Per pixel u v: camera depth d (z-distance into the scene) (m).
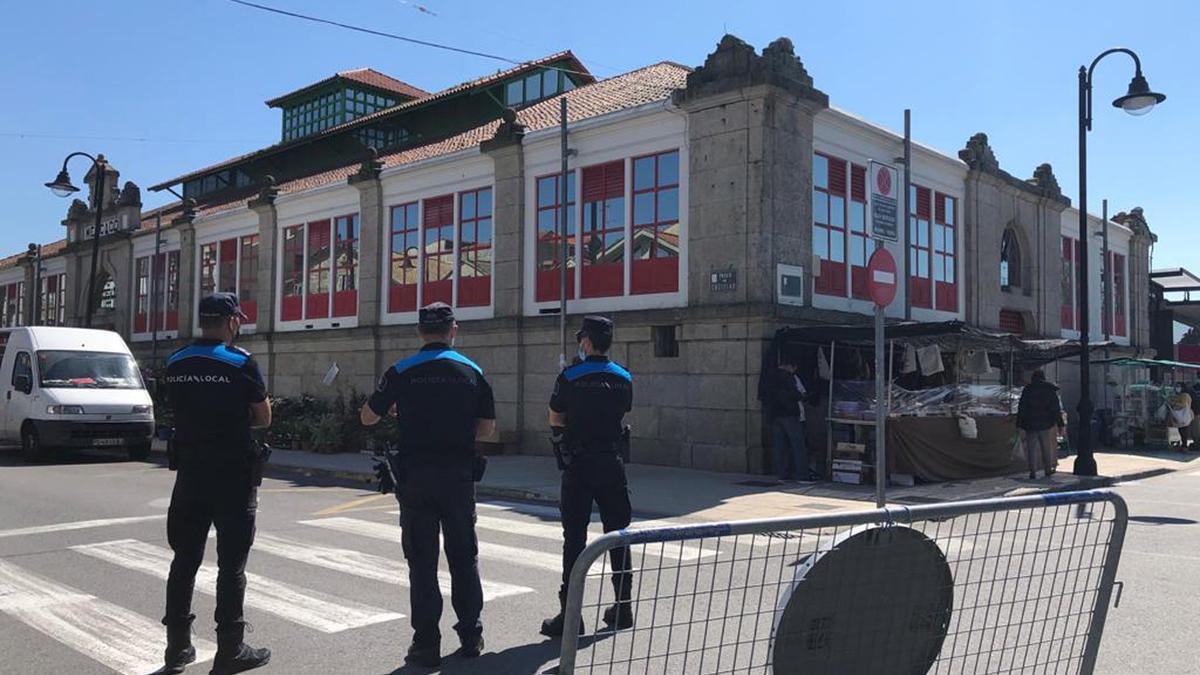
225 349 5.02
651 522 10.00
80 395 17.55
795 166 15.50
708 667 4.80
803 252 15.58
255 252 26.78
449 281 20.38
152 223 33.62
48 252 39.47
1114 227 27.92
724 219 15.21
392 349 21.80
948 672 3.89
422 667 5.09
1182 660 5.24
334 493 13.23
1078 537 5.06
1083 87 16.11
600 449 5.71
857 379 15.80
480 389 5.31
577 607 3.05
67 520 10.30
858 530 3.27
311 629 5.82
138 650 5.41
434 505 5.16
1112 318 27.95
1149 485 15.05
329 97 36.22
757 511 11.05
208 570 7.55
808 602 3.15
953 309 20.53
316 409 21.36
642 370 16.23
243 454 4.98
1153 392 22.66
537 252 18.41
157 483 14.08
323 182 27.22
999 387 15.58
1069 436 24.23
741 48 15.09
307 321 24.47
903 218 18.67
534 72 26.59
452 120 28.06
